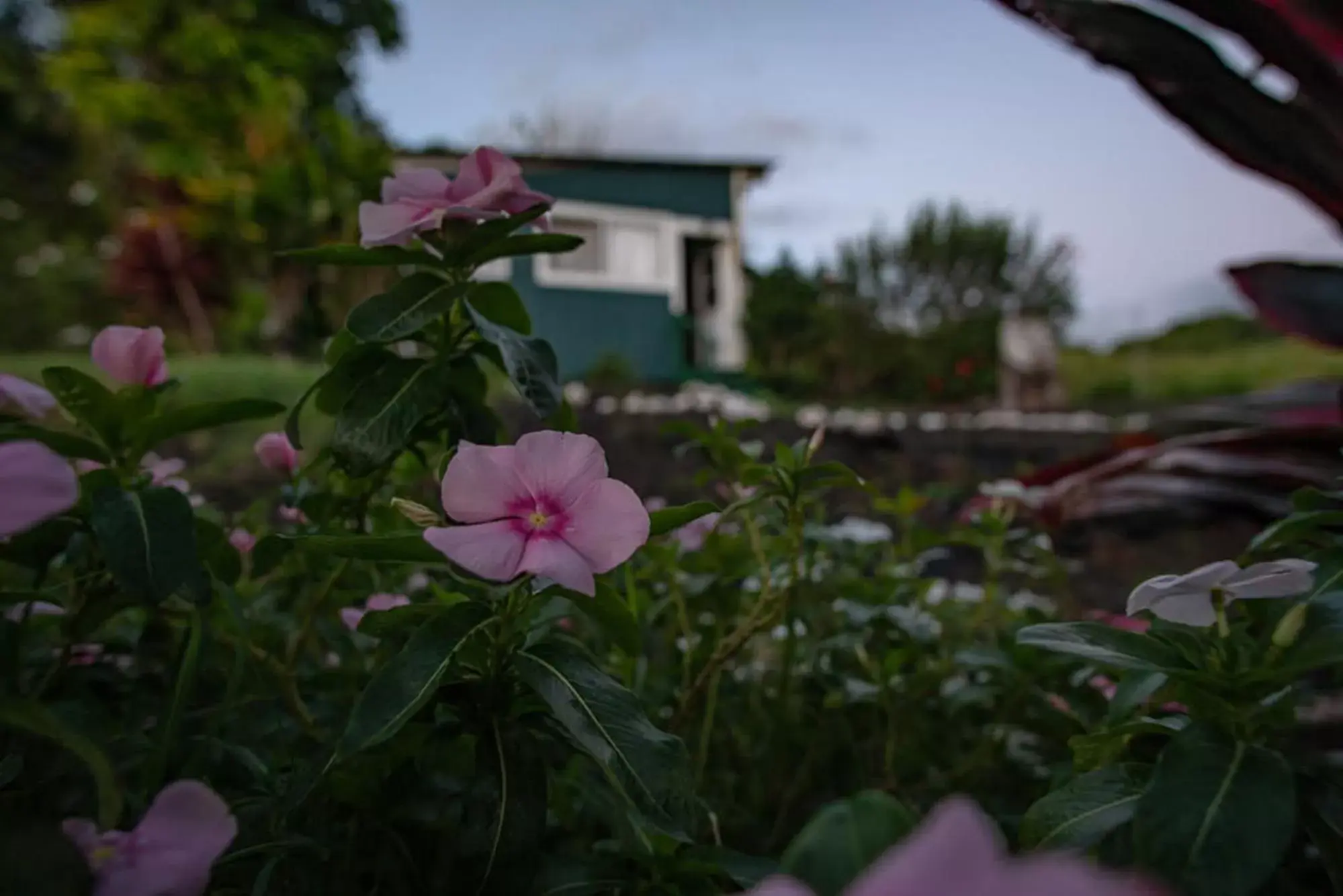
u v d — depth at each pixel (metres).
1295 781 0.91
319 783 1.07
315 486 1.74
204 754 1.16
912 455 7.89
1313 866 1.06
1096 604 3.35
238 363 10.30
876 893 0.35
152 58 19.53
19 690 1.06
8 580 1.46
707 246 19.59
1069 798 0.99
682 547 1.89
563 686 1.00
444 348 1.42
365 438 1.31
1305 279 2.44
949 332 27.02
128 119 18.80
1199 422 2.81
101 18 19.09
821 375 25.78
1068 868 0.34
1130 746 1.21
